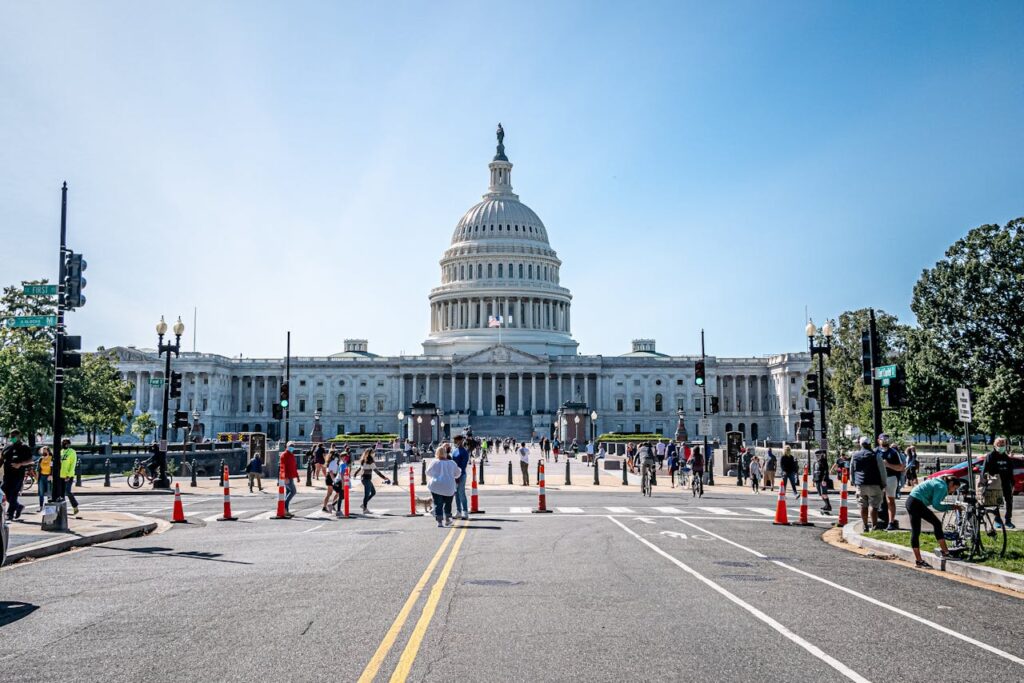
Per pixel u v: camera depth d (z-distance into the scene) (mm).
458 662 12383
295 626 14633
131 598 17172
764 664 12383
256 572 20359
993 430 77125
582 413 158750
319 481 61000
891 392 30234
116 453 83250
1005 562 20609
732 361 190250
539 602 16734
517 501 44000
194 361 179375
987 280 80750
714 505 41625
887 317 103875
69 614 15672
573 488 56031
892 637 14070
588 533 28781
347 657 12633
